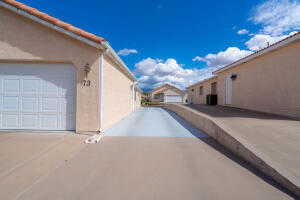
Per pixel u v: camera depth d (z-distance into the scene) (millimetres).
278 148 3912
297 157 3494
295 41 7797
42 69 6371
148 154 4316
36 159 3916
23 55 6098
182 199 2510
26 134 5945
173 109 17469
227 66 13688
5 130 6355
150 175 3223
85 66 6156
